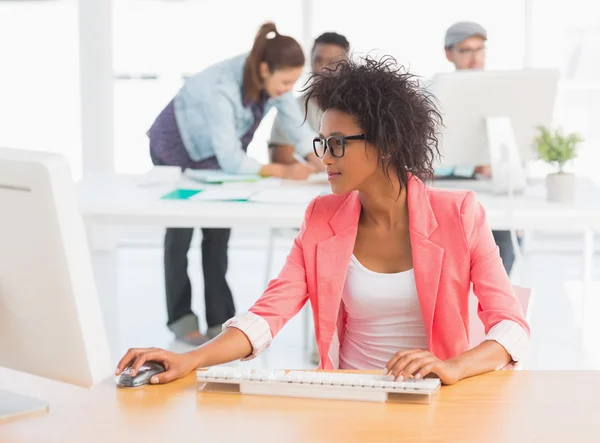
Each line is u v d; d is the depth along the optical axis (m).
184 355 1.65
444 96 3.19
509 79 3.18
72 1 6.00
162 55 6.00
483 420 1.37
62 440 1.32
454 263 1.79
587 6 5.66
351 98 1.74
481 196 3.36
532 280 5.26
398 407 1.44
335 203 1.91
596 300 4.80
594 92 5.78
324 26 5.89
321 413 1.42
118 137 6.11
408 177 1.84
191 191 3.41
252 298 4.92
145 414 1.42
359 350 1.91
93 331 1.32
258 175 3.71
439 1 5.80
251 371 1.54
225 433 1.33
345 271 1.85
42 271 1.29
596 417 1.38
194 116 3.81
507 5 5.72
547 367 3.66
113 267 5.71
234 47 5.96
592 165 5.86
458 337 1.80
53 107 6.12
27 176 1.25
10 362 1.41
